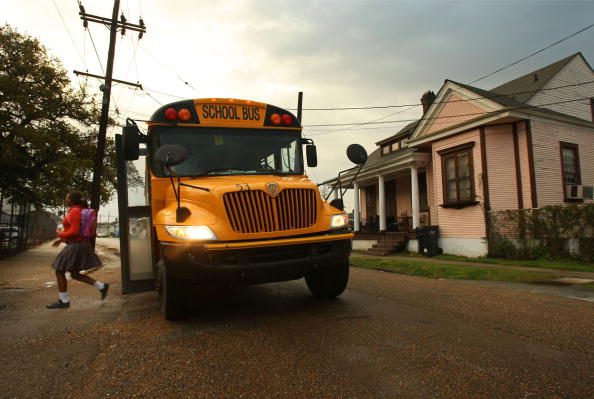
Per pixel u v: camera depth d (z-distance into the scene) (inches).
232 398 105.5
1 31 698.2
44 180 689.0
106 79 569.3
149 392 110.4
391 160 677.9
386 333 159.3
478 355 132.9
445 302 220.1
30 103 677.3
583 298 230.1
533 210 443.5
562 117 508.7
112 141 763.4
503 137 504.4
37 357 142.2
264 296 249.1
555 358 129.5
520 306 209.0
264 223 172.4
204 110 214.2
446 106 580.7
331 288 222.7
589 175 546.0
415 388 108.0
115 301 254.7
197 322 187.6
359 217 864.9
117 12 564.4
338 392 106.9
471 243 525.3
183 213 169.5
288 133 230.1
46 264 528.7
